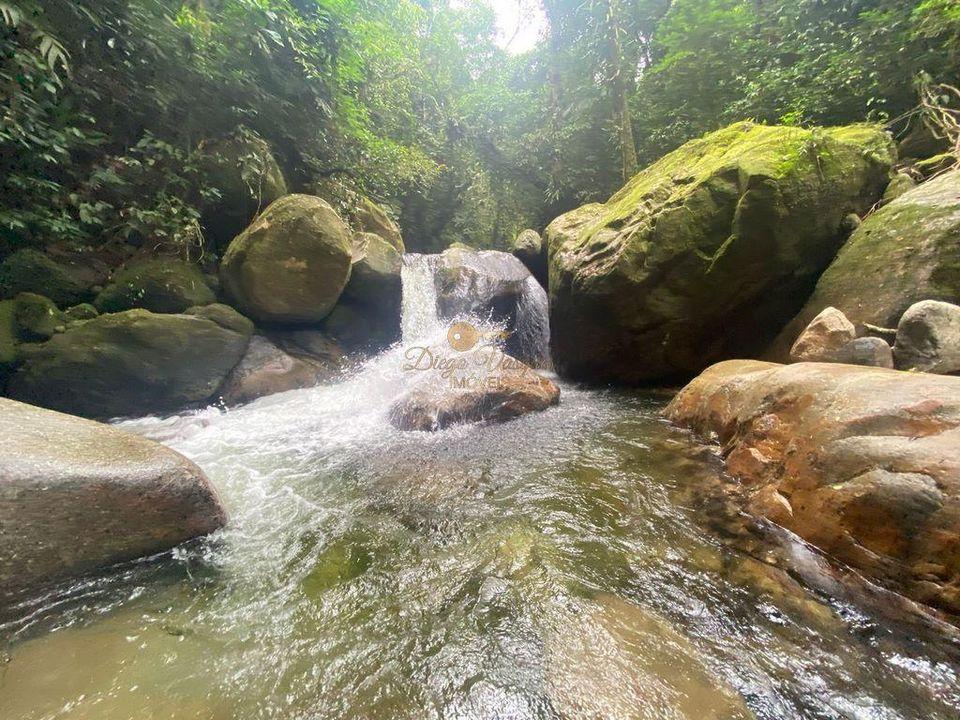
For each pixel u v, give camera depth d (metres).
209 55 4.88
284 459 3.30
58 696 1.26
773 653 1.42
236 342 4.76
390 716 1.25
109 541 1.82
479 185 13.74
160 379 4.25
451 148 13.42
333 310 5.99
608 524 2.27
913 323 2.95
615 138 11.32
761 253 4.38
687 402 3.65
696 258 4.68
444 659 1.45
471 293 7.40
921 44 4.73
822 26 5.96
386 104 9.89
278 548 2.12
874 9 5.18
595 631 1.54
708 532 2.12
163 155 4.65
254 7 4.84
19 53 3.13
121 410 4.12
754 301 4.73
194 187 5.06
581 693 1.30
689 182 5.10
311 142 6.67
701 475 2.68
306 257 5.15
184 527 2.04
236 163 5.29
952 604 1.41
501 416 4.22
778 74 6.15
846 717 1.20
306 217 5.09
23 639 1.48
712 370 3.71
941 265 3.33
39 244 3.97
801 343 3.43
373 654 1.47
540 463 3.13
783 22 6.66
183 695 1.29
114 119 4.45
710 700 1.26
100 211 4.16
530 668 1.40
